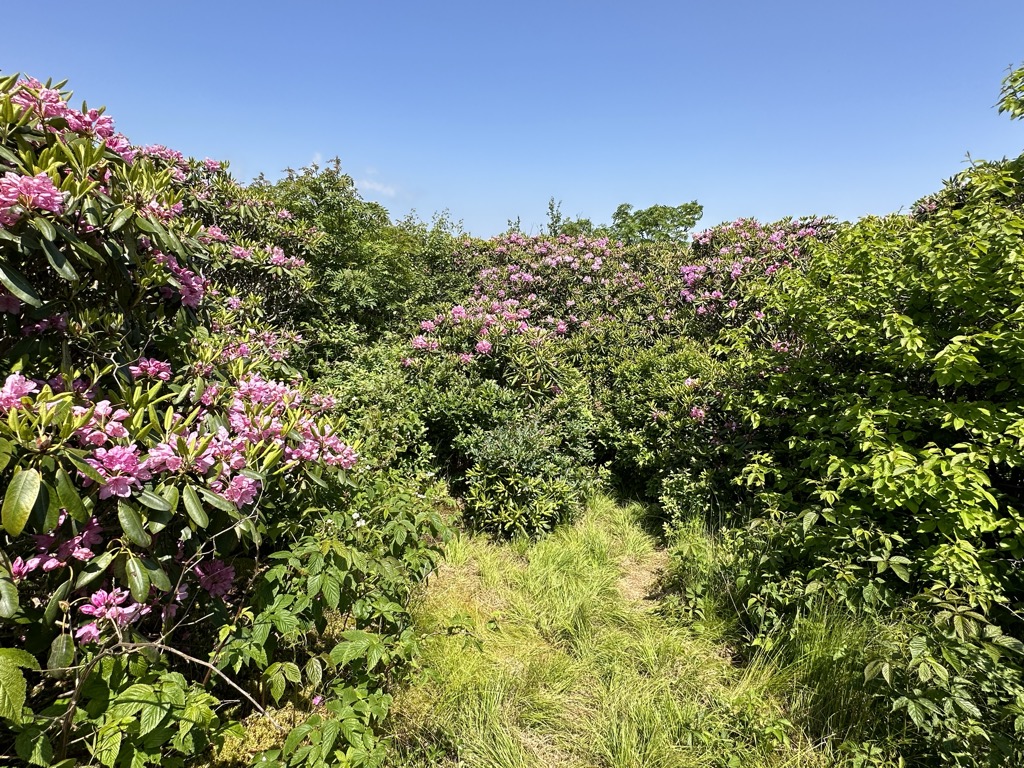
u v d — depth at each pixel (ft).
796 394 12.75
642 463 15.74
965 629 6.77
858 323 11.09
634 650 9.25
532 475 13.87
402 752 6.84
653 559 13.00
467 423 15.21
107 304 6.79
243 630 6.25
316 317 19.36
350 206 21.27
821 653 7.98
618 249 30.81
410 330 21.80
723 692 8.15
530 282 27.66
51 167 5.34
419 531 9.61
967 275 9.55
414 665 7.86
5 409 4.50
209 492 5.66
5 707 3.94
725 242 25.77
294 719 6.86
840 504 9.66
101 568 5.10
